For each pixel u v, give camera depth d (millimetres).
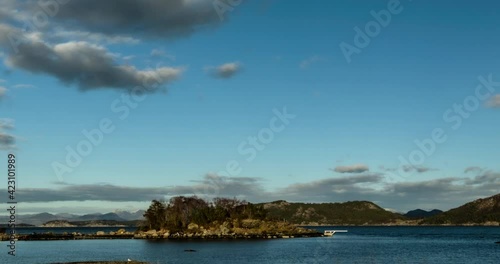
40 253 147375
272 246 179250
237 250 157250
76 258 127750
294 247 175000
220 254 140500
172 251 151750
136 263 100062
